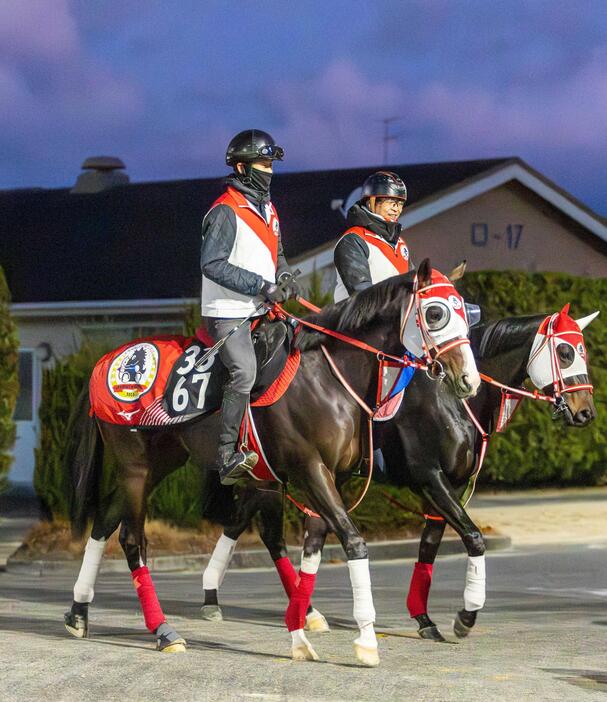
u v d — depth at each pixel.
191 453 9.12
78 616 9.16
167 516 16.23
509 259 26.67
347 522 8.14
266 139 8.72
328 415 8.32
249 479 9.38
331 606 11.50
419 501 16.70
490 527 17.28
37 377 25.56
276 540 10.34
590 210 26.91
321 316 8.56
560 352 10.09
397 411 9.59
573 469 23.83
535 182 26.31
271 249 8.80
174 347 9.18
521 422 23.17
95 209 30.23
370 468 8.58
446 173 28.09
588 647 8.93
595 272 27.69
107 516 9.16
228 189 8.77
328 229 25.70
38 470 16.17
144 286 25.28
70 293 25.55
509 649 8.84
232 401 8.45
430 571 9.67
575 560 15.47
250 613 10.98
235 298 8.62
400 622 10.49
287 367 8.44
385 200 10.17
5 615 10.80
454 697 6.70
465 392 8.03
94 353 16.89
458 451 9.60
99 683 7.09
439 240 25.86
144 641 8.98
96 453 9.44
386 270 10.12
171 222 28.61
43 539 15.48
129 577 14.29
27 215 30.34
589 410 10.12
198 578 14.16
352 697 6.75
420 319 8.13
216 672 7.39
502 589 13.05
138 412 9.05
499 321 10.21
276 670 7.51
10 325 15.53
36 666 7.53
